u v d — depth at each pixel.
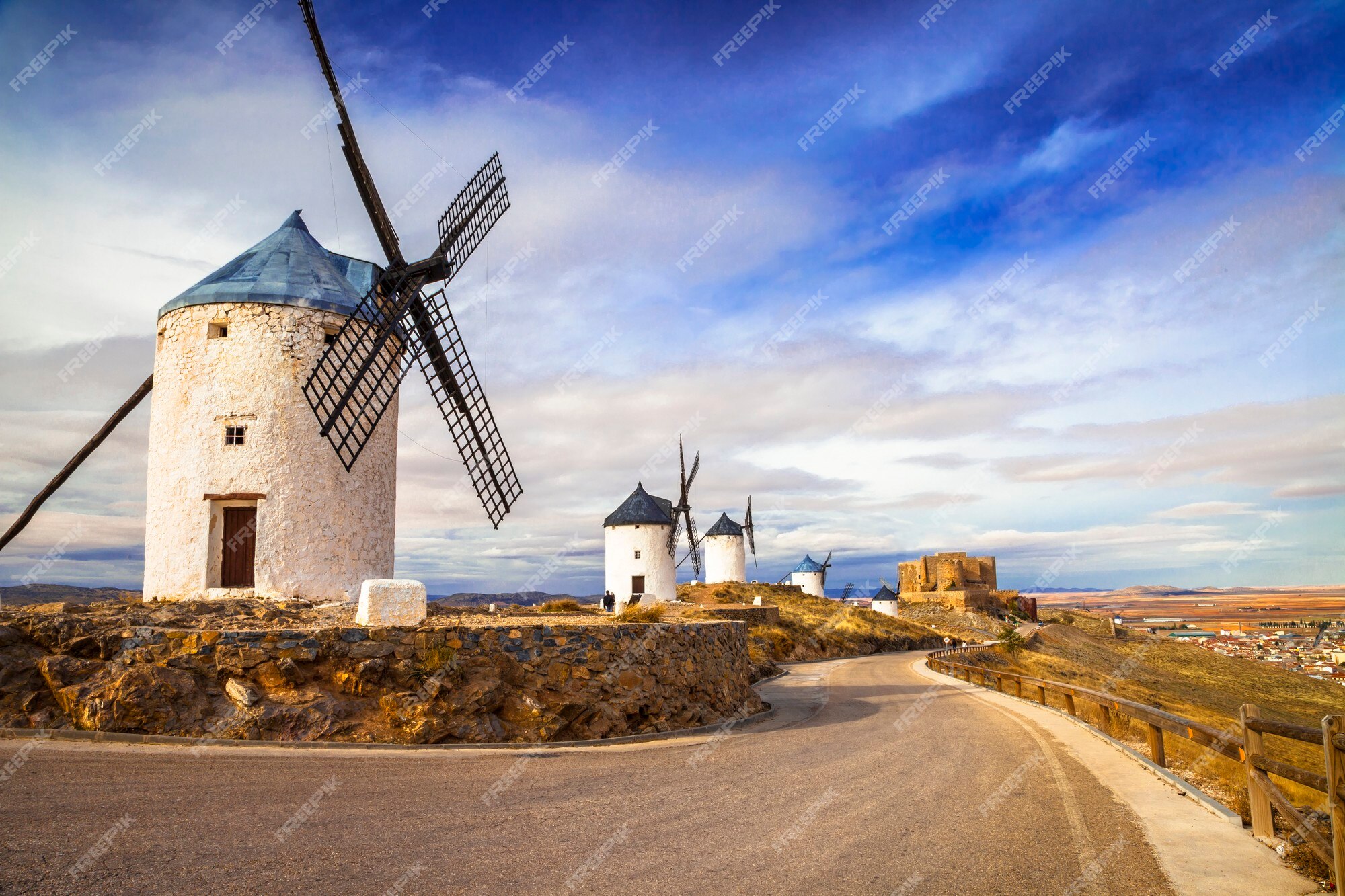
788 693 24.94
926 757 12.11
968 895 5.91
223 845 6.48
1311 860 6.52
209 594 19.34
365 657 12.04
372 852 6.47
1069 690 17.30
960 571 110.88
